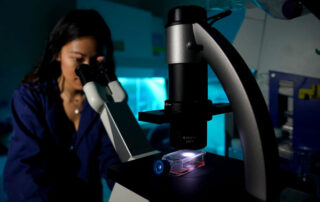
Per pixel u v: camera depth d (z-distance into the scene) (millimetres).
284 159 662
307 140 613
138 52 1948
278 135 675
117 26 1808
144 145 578
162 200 393
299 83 605
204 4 801
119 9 1822
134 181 448
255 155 375
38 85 954
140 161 539
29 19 1735
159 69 2150
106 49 964
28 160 845
